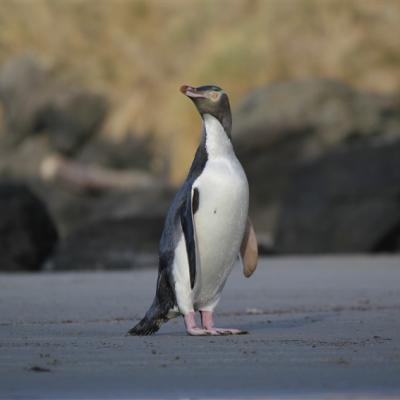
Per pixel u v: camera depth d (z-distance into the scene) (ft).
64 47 492.95
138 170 426.51
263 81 369.71
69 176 389.19
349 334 81.46
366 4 381.40
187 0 482.69
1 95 469.57
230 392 53.78
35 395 53.06
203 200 80.84
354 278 150.00
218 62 376.07
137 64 475.72
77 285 140.36
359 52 371.15
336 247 238.89
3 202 208.54
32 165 435.12
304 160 306.55
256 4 432.25
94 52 488.44
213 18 458.91
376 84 364.17
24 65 467.52
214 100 82.28
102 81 472.85
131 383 56.49
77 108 449.89
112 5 499.10
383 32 374.63
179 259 80.48
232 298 119.96
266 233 300.40
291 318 97.60
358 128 319.27
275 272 164.14
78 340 77.30
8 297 121.49
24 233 208.23
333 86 332.19
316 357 66.59
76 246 204.33
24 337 80.53
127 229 204.54
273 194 311.47
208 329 81.97
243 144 317.42
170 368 61.98
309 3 384.27
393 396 52.70
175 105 391.24
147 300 117.08
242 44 377.91
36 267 209.77
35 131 457.68
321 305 110.52
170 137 400.26
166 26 482.69
